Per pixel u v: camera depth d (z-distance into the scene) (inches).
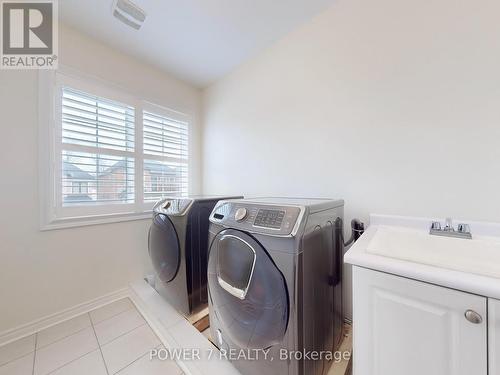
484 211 39.9
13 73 56.6
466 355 23.6
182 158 101.0
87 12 60.7
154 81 88.7
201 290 63.4
